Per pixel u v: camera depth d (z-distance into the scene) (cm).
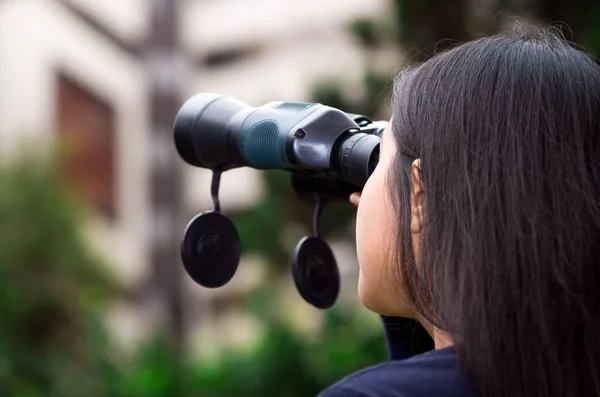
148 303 1126
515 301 85
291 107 124
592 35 311
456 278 87
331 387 90
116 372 569
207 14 1175
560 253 86
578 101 92
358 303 428
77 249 722
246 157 125
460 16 365
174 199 1182
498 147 89
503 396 84
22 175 727
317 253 129
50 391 672
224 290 1045
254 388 414
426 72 98
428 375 88
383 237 98
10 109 1039
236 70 1148
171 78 1201
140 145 1188
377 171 102
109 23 1158
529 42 98
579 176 89
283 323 416
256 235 400
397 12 370
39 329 700
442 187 90
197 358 531
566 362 85
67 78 1111
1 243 702
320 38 984
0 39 1051
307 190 132
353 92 384
